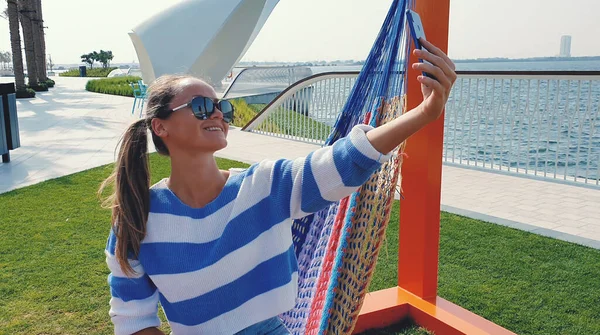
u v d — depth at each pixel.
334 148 1.53
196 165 1.59
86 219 5.02
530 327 2.92
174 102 1.55
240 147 9.47
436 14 2.55
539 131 6.58
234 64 17.88
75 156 8.59
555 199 5.71
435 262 3.00
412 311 2.95
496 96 7.15
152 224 1.54
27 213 5.25
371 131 1.51
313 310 2.07
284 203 1.57
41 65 29.25
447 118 7.84
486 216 5.02
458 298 3.28
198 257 1.51
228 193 1.58
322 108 9.66
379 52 2.22
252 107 16.47
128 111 16.45
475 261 3.88
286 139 10.49
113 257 1.56
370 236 2.05
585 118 6.10
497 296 3.30
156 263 1.51
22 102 19.98
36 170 7.50
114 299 1.58
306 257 2.14
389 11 2.17
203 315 1.52
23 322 3.05
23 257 4.06
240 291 1.53
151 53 15.17
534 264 3.82
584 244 4.23
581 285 3.44
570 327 2.91
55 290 3.47
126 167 1.56
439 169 2.88
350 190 1.53
